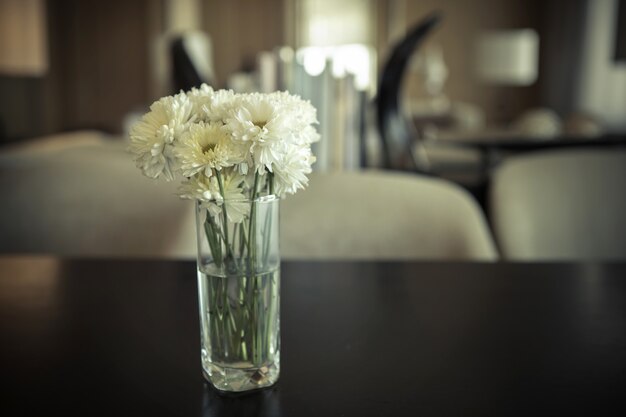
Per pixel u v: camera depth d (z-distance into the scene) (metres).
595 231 1.81
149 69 8.65
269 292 0.74
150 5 8.61
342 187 1.64
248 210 0.70
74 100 7.96
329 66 1.87
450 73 10.86
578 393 0.76
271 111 0.65
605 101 8.91
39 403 0.74
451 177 4.15
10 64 5.61
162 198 1.57
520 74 8.23
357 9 10.65
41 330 0.92
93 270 1.19
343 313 0.99
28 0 5.91
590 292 1.09
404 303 1.03
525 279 1.16
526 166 1.86
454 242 1.57
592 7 9.27
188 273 1.18
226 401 0.73
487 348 0.87
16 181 1.58
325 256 1.58
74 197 1.56
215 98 0.68
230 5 10.41
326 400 0.74
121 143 2.53
